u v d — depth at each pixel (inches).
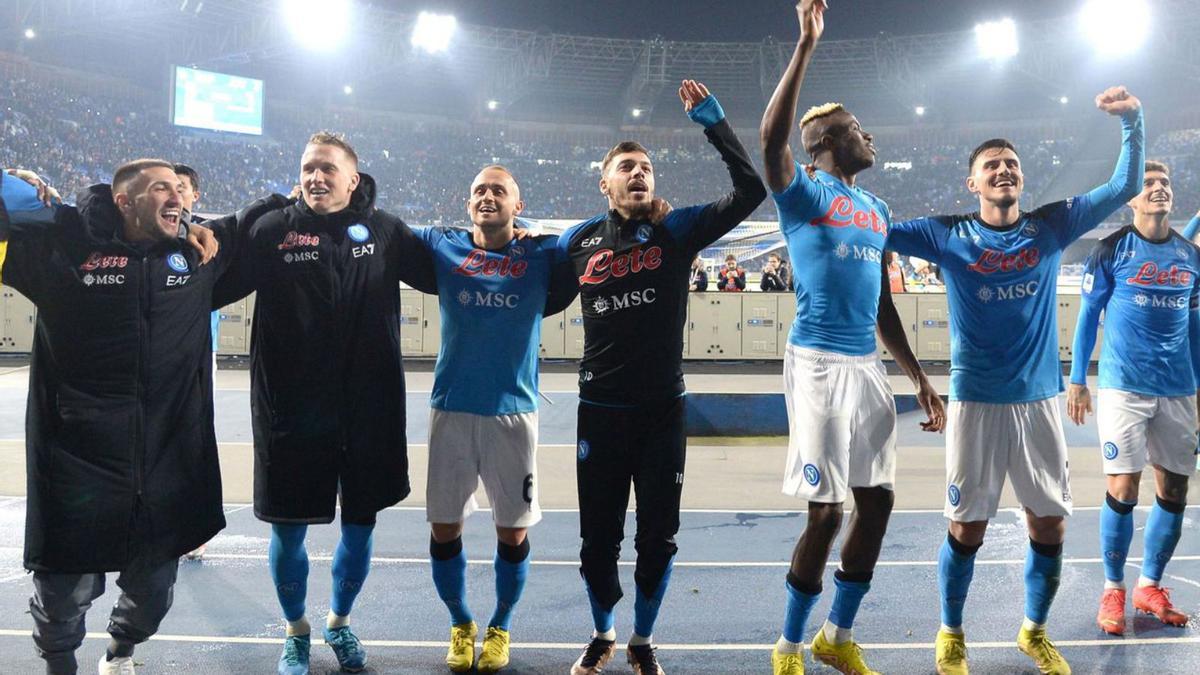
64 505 118.3
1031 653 147.6
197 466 127.3
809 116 148.2
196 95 1197.7
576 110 1540.4
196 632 163.2
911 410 461.4
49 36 1166.3
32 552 118.3
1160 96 1282.0
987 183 143.7
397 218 151.5
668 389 140.6
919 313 687.1
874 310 140.5
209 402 130.9
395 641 160.2
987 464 142.6
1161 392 168.2
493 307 146.1
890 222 149.7
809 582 136.0
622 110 1501.0
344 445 139.9
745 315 689.0
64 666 124.0
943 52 1337.4
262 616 171.9
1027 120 1416.1
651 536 138.7
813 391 135.3
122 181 122.1
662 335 140.0
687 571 203.2
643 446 141.1
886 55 1348.4
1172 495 169.8
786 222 140.6
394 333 144.9
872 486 136.9
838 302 136.3
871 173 1432.1
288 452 137.9
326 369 138.6
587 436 142.4
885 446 138.3
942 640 147.2
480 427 146.4
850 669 141.2
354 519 140.3
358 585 146.2
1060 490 141.5
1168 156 1278.3
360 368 140.4
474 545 223.1
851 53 1374.3
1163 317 168.2
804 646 159.6
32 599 123.3
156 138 1214.3
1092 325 173.6
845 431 134.4
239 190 1216.8
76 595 122.0
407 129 1451.8
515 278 147.6
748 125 1515.7
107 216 122.6
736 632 165.6
